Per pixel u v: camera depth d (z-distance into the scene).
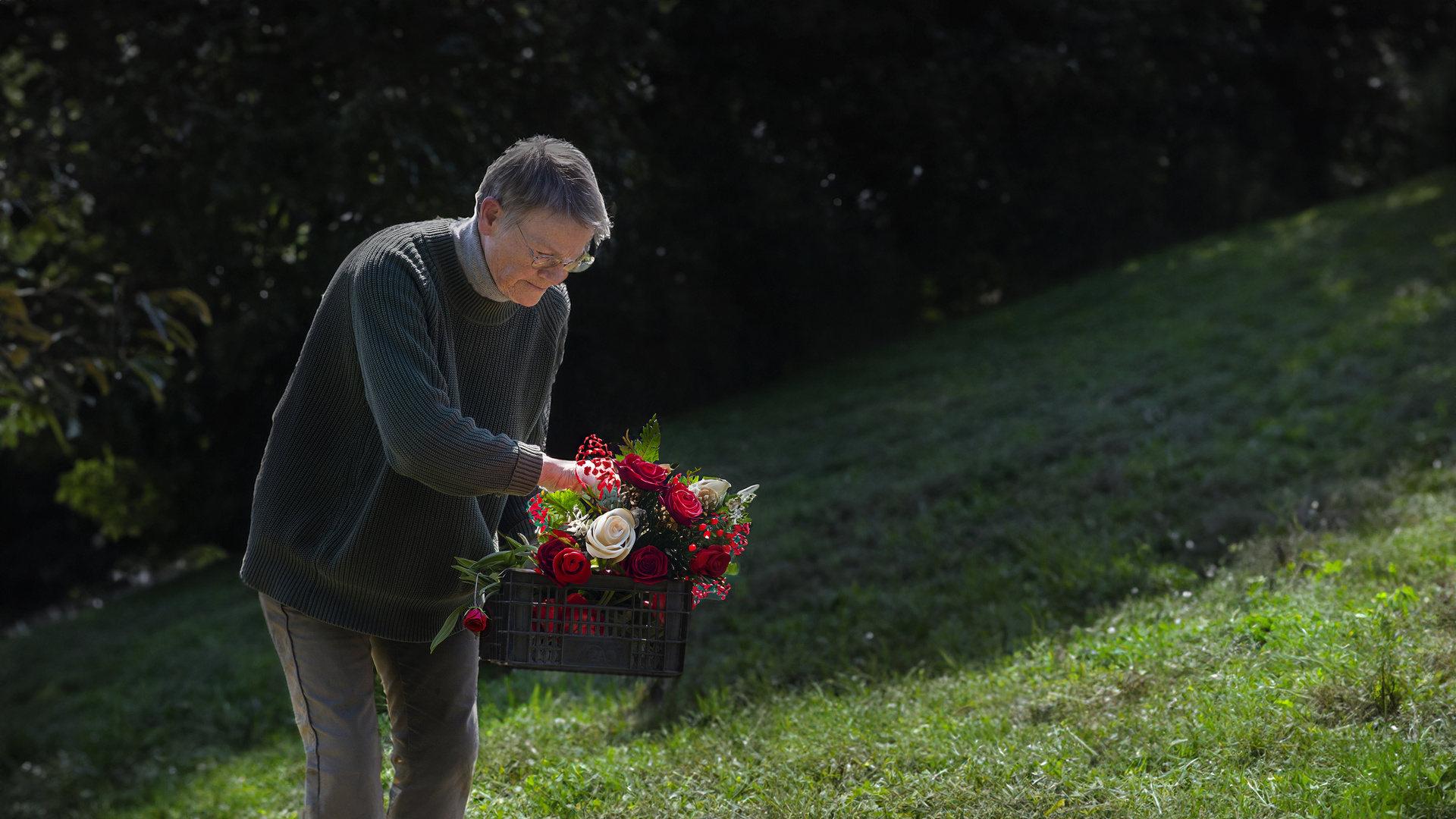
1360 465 6.44
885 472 9.50
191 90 10.01
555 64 10.68
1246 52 21.91
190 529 16.88
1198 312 12.93
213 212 10.38
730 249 17.94
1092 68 19.83
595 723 4.44
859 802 3.10
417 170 9.28
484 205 2.23
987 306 21.08
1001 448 8.98
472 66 10.07
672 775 3.59
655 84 17.42
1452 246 12.95
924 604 5.71
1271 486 6.40
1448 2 25.09
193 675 8.33
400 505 2.32
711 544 2.44
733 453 12.05
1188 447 7.68
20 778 6.69
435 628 2.49
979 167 19.94
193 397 14.47
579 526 2.40
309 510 2.38
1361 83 24.14
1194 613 4.33
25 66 11.54
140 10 10.80
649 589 2.39
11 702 9.45
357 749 2.43
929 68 18.75
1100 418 9.11
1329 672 3.31
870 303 19.38
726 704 4.48
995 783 3.07
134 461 16.25
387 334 2.16
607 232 2.25
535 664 2.41
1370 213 17.05
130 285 9.98
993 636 4.87
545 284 2.29
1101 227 20.69
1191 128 22.17
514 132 10.16
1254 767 2.90
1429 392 7.70
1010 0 19.92
